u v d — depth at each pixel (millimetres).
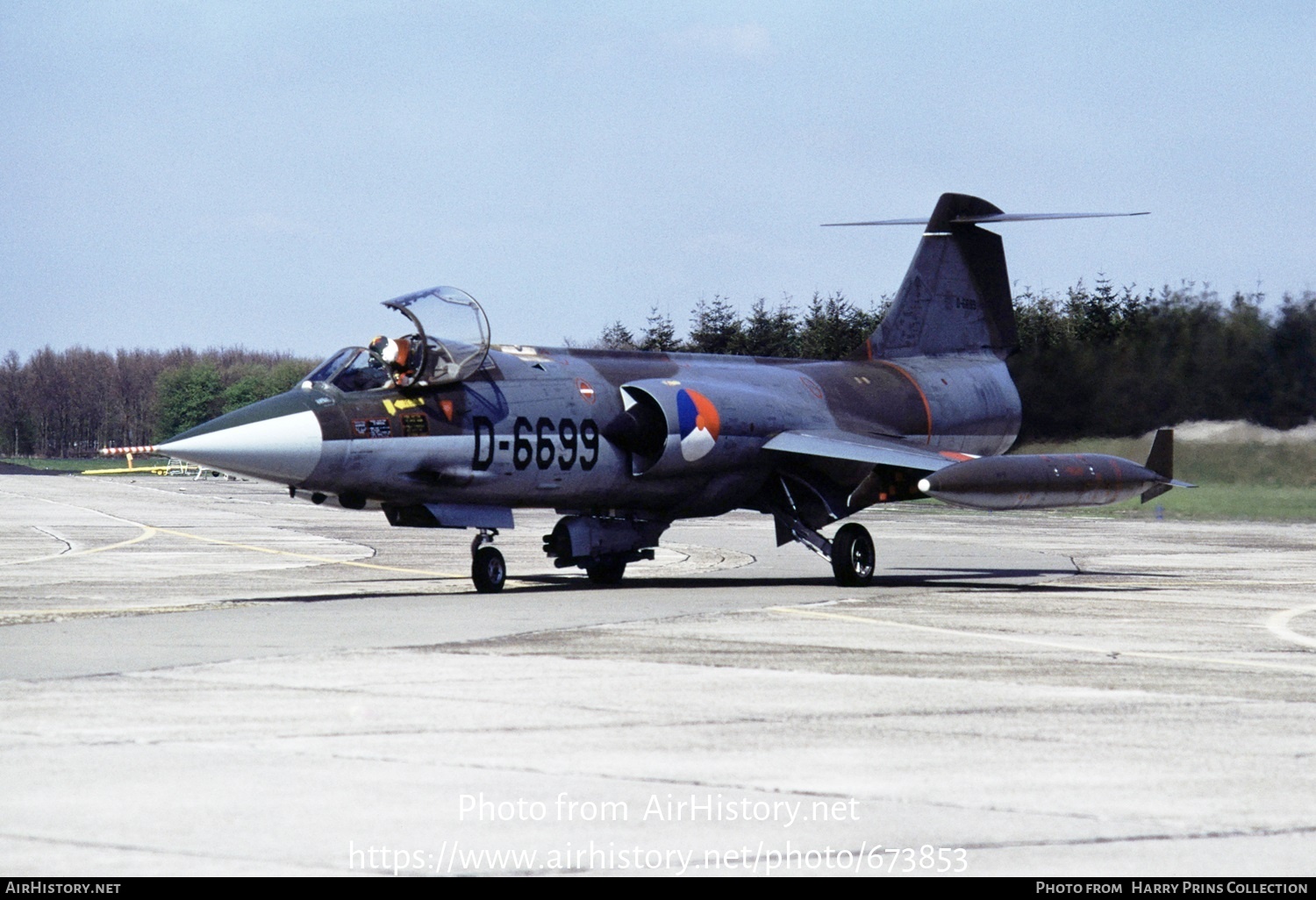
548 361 51594
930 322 66812
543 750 20391
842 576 51938
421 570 60281
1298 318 98812
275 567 61406
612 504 53000
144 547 72562
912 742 21172
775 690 25875
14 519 97188
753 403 54719
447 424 47031
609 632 35406
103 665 28766
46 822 16344
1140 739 21609
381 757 19844
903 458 52500
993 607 42812
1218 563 65188
